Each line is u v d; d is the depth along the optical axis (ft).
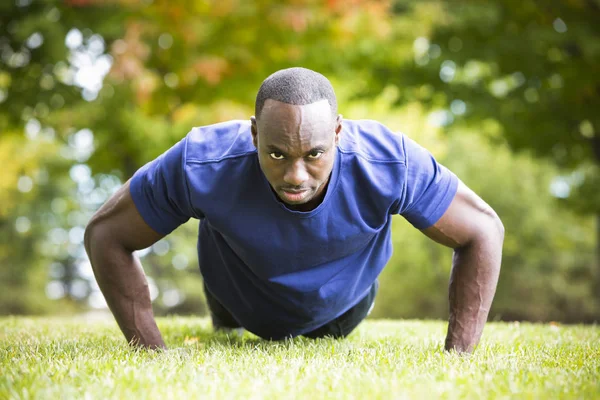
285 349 11.03
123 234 10.74
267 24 29.40
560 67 34.40
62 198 69.87
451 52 34.30
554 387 7.91
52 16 28.94
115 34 28.53
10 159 51.01
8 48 30.48
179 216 10.80
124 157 33.35
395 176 10.13
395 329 16.62
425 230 10.73
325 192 9.95
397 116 41.88
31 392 7.53
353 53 32.58
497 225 10.91
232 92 30.83
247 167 10.03
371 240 11.09
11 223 70.03
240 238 10.36
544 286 61.16
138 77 26.66
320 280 10.88
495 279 10.84
